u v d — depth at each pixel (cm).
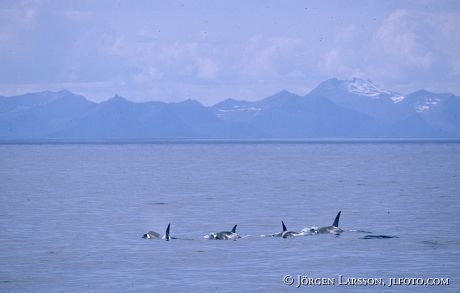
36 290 7775
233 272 8575
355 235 11275
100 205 15825
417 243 10444
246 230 11938
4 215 13925
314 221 12975
